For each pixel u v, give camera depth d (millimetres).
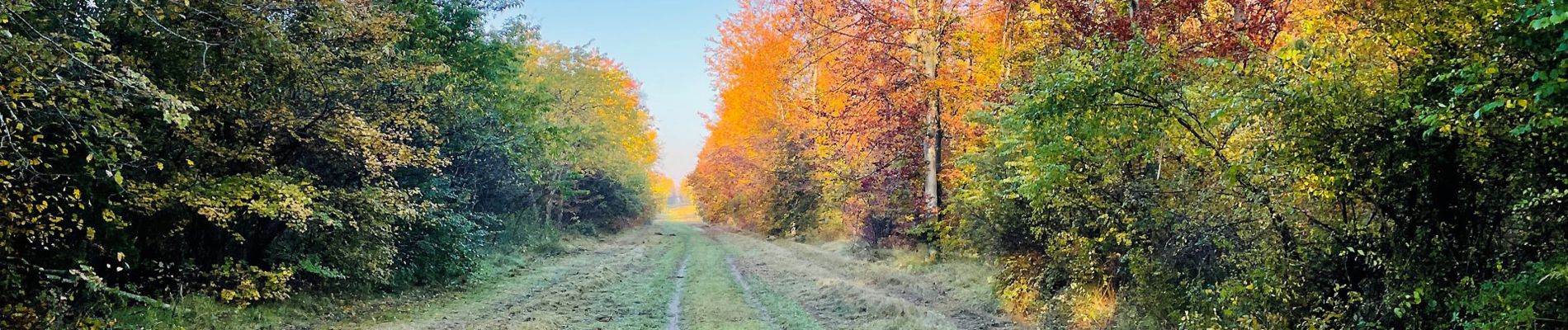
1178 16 9766
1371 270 5984
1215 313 6699
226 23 8062
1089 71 6598
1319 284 6316
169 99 5801
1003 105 11000
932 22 17109
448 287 14883
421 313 11672
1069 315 9398
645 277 17734
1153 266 7984
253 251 11125
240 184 8727
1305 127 5363
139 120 7816
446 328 10156
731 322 10562
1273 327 6145
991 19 16797
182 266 9867
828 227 34094
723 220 61875
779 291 14586
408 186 14203
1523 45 4570
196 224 9984
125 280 9234
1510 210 5098
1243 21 9562
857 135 19781
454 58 15391
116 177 6156
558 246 28312
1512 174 4902
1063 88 6648
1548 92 3920
